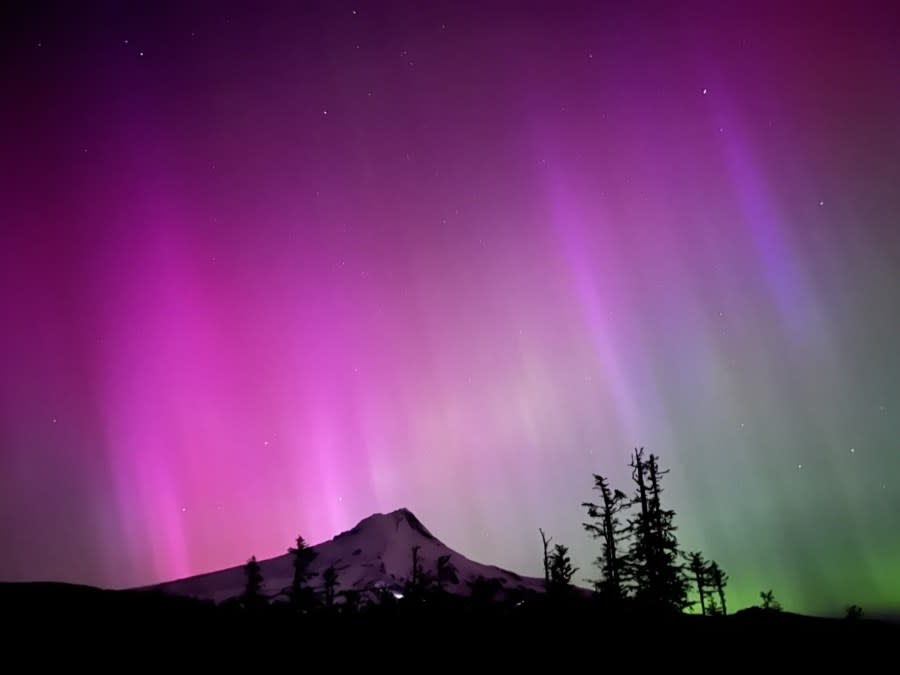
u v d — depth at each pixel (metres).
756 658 34.75
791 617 44.72
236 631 40.62
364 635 41.66
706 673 32.41
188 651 35.25
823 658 34.44
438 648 38.72
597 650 37.41
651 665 34.06
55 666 30.58
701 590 60.50
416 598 54.62
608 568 48.06
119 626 38.41
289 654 36.56
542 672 33.53
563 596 48.66
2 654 31.47
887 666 32.94
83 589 49.47
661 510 47.22
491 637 41.22
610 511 49.81
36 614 38.78
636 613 44.03
